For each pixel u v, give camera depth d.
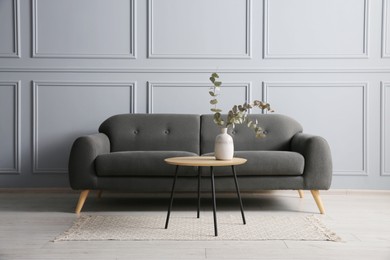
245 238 2.63
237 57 4.21
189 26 4.23
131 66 4.23
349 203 3.73
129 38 4.23
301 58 4.21
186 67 4.23
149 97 4.22
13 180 4.23
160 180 3.36
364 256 2.29
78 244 2.51
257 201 3.85
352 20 4.19
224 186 3.34
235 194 4.19
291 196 4.07
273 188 3.34
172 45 4.23
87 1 4.21
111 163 3.31
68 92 4.22
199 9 4.22
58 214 3.30
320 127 4.21
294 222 3.03
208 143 3.89
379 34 4.19
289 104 4.21
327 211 3.42
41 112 4.22
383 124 4.18
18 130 4.21
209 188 3.35
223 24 4.22
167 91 4.23
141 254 2.33
